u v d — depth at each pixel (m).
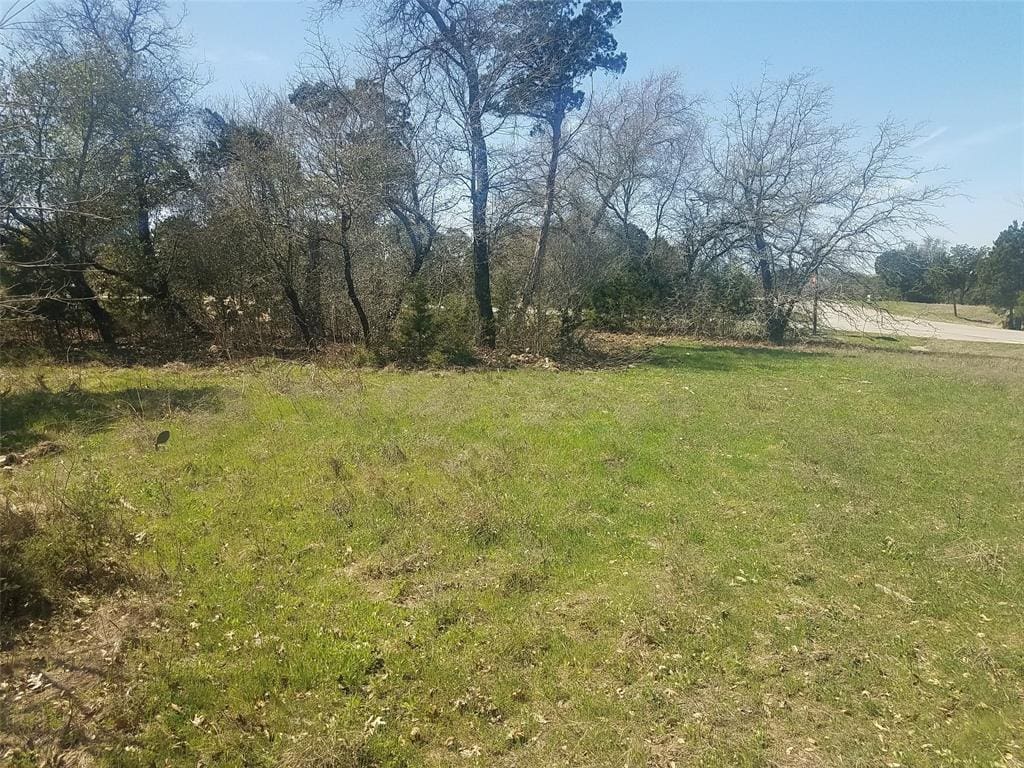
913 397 11.80
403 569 4.95
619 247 24.66
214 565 4.93
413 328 15.39
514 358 16.38
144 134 15.68
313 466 7.07
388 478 6.77
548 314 18.00
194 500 6.12
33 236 14.94
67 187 14.11
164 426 8.55
